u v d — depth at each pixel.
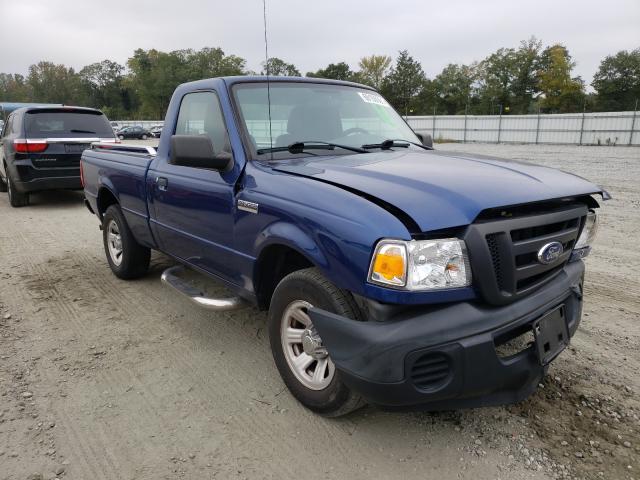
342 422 2.75
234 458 2.48
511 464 2.43
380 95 4.37
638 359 3.44
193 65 84.75
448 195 2.31
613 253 6.11
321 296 2.45
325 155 3.27
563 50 71.12
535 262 2.42
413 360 2.11
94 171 5.26
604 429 2.69
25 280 5.16
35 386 3.12
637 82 75.06
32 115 9.13
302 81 3.80
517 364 2.31
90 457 2.49
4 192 11.74
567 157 23.72
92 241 6.89
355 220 2.26
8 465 2.42
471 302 2.24
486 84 81.19
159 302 4.54
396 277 2.10
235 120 3.26
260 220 2.84
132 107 115.81
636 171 16.61
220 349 3.63
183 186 3.60
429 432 2.67
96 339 3.79
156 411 2.87
